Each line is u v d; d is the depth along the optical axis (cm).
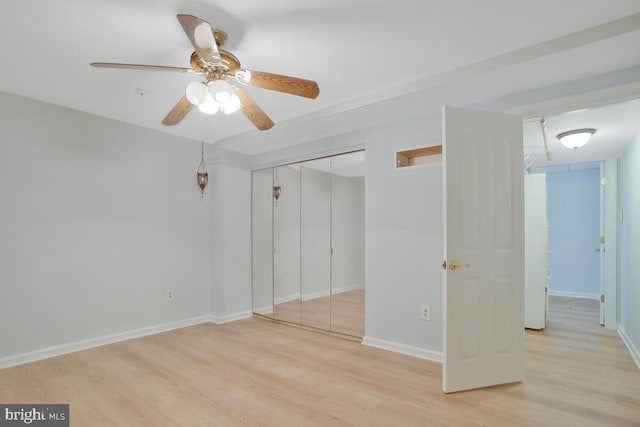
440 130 298
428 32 201
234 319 441
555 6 177
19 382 256
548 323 422
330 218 390
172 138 404
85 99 302
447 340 236
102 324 342
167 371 277
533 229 398
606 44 194
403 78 260
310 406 221
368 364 289
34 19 187
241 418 208
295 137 384
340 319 376
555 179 615
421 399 229
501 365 249
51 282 310
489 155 249
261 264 459
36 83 270
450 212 236
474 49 220
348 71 249
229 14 184
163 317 391
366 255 341
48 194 310
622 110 262
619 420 204
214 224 438
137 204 371
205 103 194
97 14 183
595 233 582
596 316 456
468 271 240
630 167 345
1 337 282
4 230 286
